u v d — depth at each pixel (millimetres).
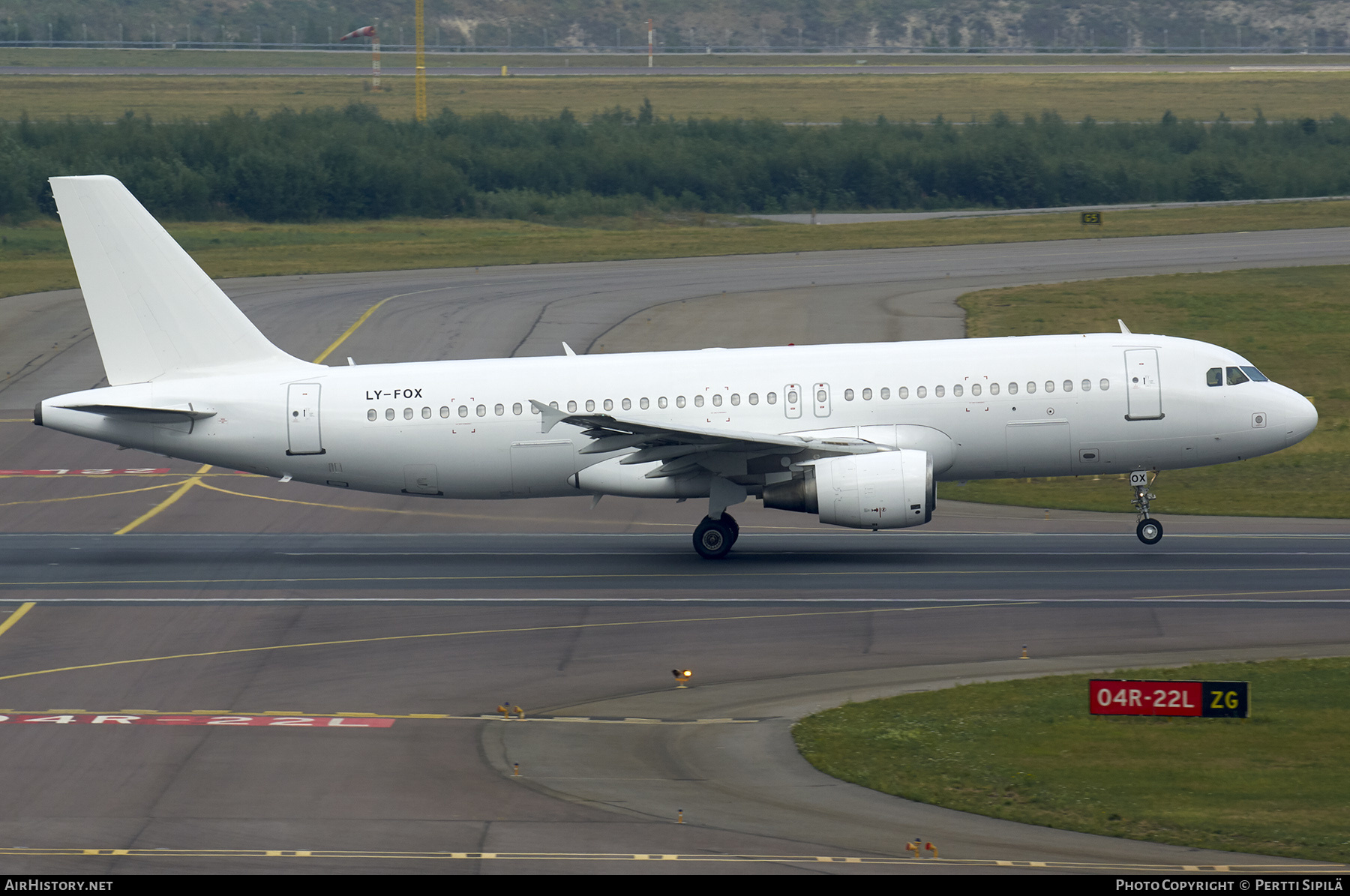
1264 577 143000
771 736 101000
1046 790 88812
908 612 133125
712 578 147875
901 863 77750
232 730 103625
